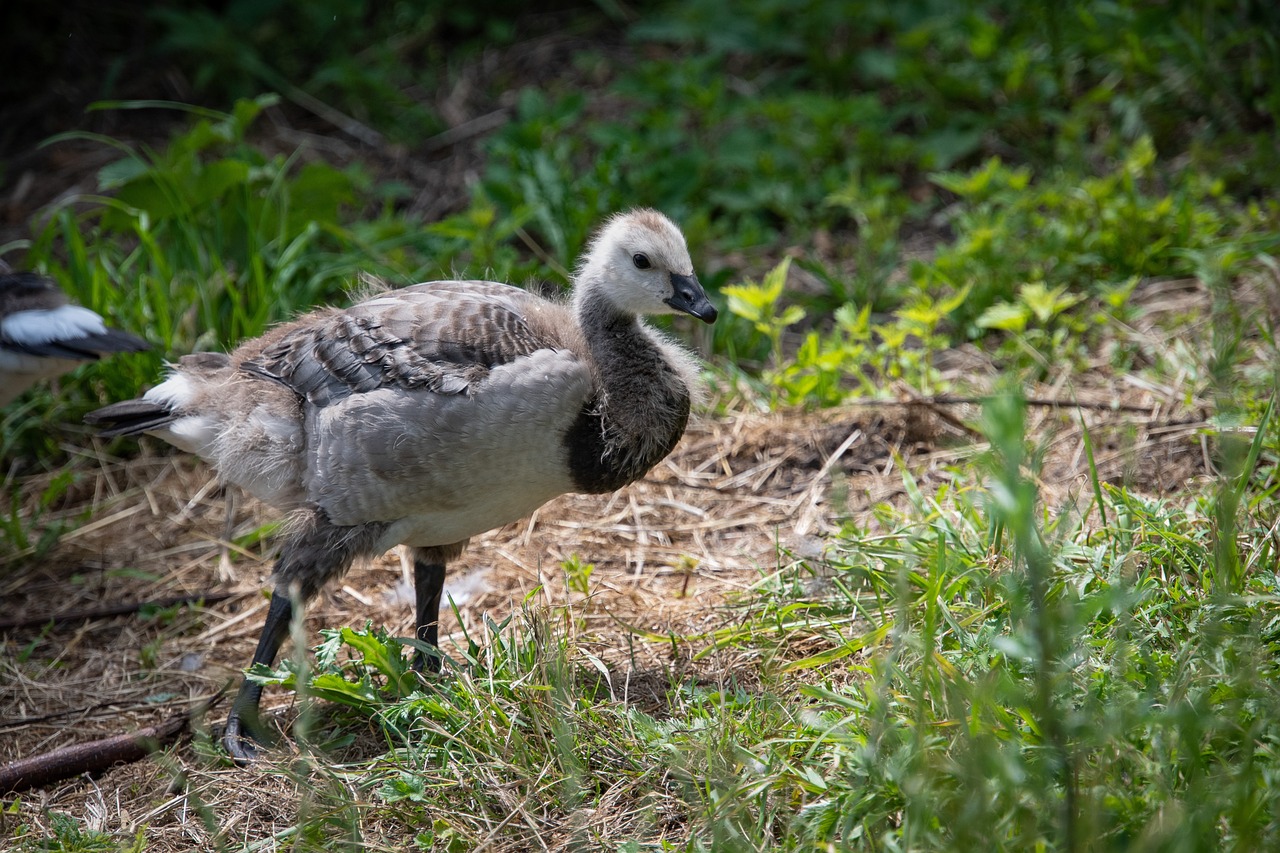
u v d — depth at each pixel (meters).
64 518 10.66
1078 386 10.77
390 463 7.59
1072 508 8.29
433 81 16.55
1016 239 12.62
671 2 17.09
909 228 13.96
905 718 6.44
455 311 7.93
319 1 16.88
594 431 7.80
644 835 6.48
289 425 7.96
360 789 7.06
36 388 11.49
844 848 5.76
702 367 11.24
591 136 13.91
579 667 7.86
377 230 12.91
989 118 14.65
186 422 8.41
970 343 11.84
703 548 9.53
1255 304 11.30
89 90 16.23
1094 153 14.33
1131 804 5.64
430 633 8.54
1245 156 13.68
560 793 6.72
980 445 9.84
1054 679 6.07
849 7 15.91
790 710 7.04
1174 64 14.68
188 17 16.66
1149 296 11.94
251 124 15.96
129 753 7.78
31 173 15.09
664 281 8.23
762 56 16.42
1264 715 6.02
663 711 7.56
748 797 6.28
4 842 7.00
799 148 14.41
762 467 10.36
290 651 8.79
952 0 16.05
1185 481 9.20
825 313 12.76
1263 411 8.61
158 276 11.70
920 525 8.25
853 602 7.73
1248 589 7.08
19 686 8.69
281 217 12.46
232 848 6.82
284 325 8.70
